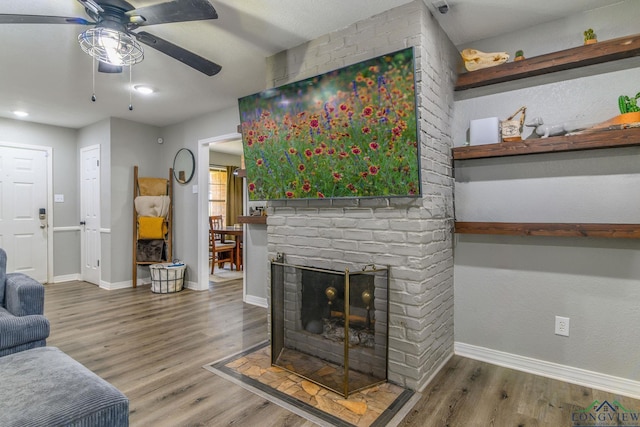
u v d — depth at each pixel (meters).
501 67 2.29
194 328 3.13
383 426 1.74
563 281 2.21
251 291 3.99
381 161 2.08
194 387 2.11
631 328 2.02
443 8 2.11
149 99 3.78
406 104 1.92
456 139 2.56
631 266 2.02
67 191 5.07
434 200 2.21
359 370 2.13
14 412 1.18
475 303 2.50
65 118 4.55
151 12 1.64
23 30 2.29
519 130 2.29
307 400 1.97
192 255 4.65
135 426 1.73
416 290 2.04
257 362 2.45
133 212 4.69
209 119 4.36
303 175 2.45
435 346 2.27
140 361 2.46
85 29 2.28
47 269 4.90
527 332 2.32
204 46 2.61
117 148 4.57
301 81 2.28
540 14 2.19
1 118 4.48
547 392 2.05
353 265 2.30
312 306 2.30
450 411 1.87
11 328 2.05
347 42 2.32
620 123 1.93
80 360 2.46
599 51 1.98
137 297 4.19
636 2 2.02
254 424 1.75
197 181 4.55
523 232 2.20
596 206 2.12
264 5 2.08
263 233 3.88
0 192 4.50
